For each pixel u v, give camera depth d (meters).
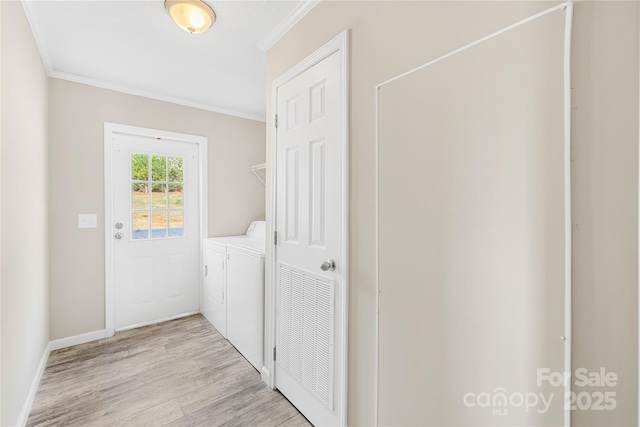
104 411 1.64
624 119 0.64
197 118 3.06
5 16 1.24
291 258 1.71
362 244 1.28
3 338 1.24
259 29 1.79
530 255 0.78
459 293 0.94
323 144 1.46
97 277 2.54
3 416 1.26
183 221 3.06
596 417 0.69
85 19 1.68
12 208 1.34
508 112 0.82
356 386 1.32
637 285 0.63
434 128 1.00
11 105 1.32
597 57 0.68
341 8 1.35
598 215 0.68
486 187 0.87
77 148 2.42
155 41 1.92
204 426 1.54
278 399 1.77
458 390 0.95
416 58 1.04
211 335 2.64
